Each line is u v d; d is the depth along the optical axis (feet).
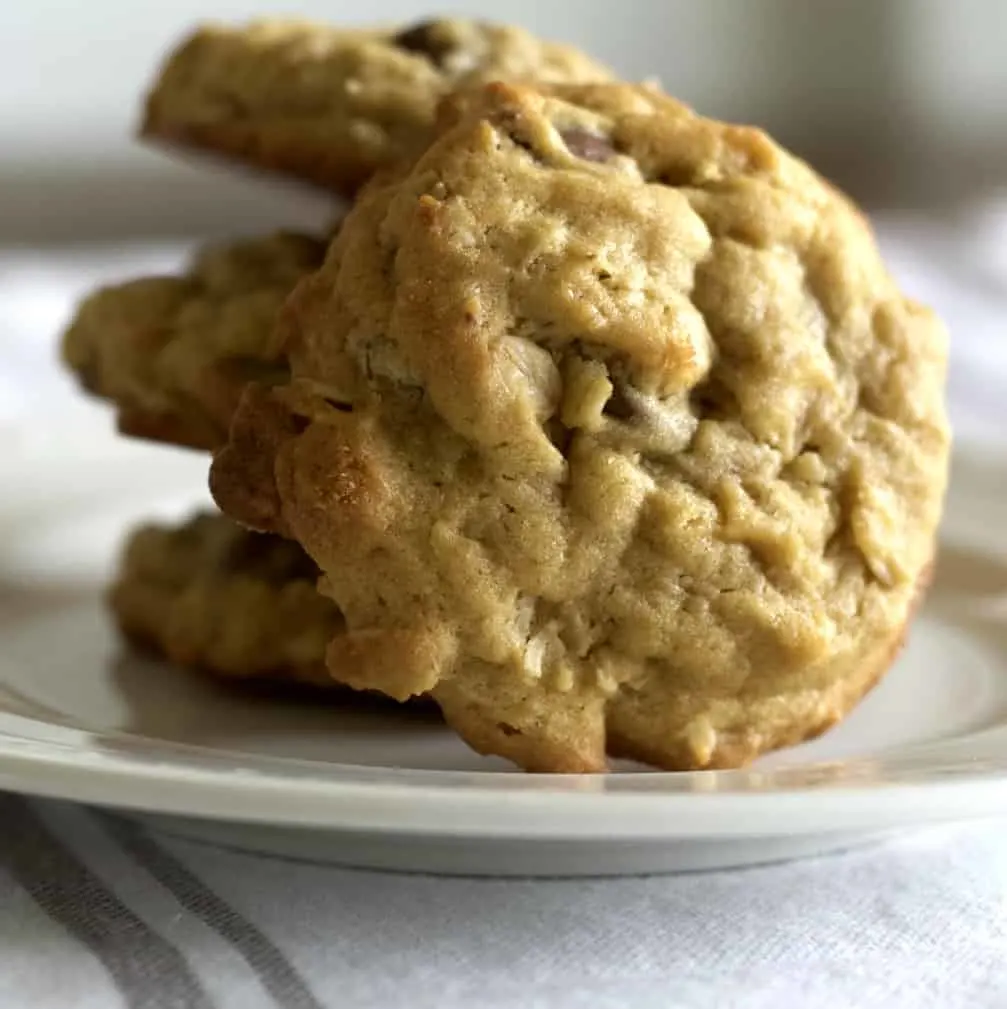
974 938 0.63
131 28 1.90
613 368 0.71
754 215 0.74
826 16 2.10
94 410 1.12
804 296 0.75
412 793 0.60
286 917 0.64
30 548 0.98
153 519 1.03
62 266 1.69
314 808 0.60
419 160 0.73
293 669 0.80
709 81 2.10
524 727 0.70
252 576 0.83
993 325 1.55
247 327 0.82
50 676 0.82
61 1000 0.60
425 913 0.65
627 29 2.05
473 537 0.69
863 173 2.16
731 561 0.71
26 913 0.64
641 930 0.64
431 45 0.86
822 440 0.74
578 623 0.71
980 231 1.90
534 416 0.69
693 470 0.71
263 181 0.93
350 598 0.70
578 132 0.74
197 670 0.83
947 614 0.90
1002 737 0.73
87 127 1.91
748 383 0.72
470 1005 0.60
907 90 2.16
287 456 0.70
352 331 0.71
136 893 0.65
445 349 0.69
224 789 0.60
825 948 0.63
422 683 0.69
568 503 0.70
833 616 0.73
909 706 0.79
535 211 0.71
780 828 0.60
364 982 0.61
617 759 0.73
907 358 0.76
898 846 0.69
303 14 1.94
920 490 0.75
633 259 0.71
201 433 0.85
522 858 0.66
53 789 0.61
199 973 0.61
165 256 1.74
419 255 0.70
